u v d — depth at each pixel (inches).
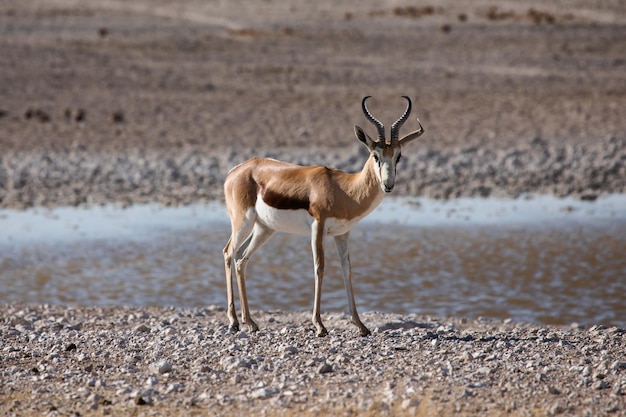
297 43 6437.0
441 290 1908.2
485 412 1003.3
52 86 4872.0
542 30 6737.2
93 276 2055.9
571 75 5201.8
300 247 2338.8
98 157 3449.8
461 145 3612.2
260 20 7721.5
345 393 1074.7
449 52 6048.2
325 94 4768.7
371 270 2086.6
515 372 1161.4
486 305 1787.6
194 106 4473.4
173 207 2778.1
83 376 1166.3
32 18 7760.8
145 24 7416.3
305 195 1365.7
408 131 3902.6
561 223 2524.6
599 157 3331.7
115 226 2529.5
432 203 2824.8
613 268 2060.8
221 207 2775.6
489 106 4404.5
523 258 2164.1
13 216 2650.1
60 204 2807.6
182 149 3599.9
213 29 7091.5
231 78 5216.5
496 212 2677.2
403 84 5034.5
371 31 6879.9
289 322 1562.5
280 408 1023.6
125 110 4362.7
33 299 1871.3
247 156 3437.5
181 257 2225.6
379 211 2719.0
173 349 1307.8
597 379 1127.6
